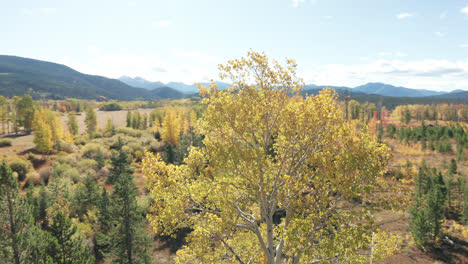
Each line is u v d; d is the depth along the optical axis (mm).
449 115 159125
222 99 10211
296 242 8484
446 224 31359
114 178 38312
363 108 149125
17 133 95812
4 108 99438
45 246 17719
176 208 10750
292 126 9844
